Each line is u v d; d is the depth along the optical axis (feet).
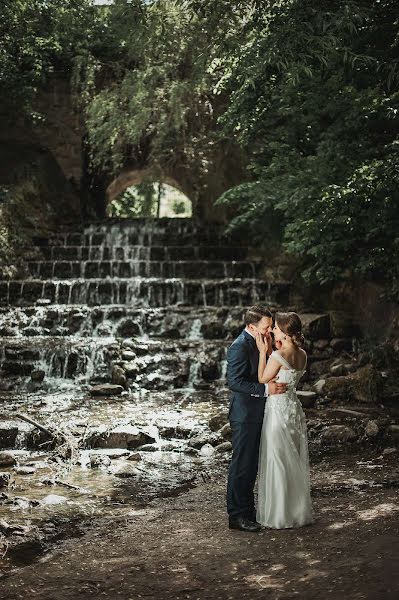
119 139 63.98
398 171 33.47
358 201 35.88
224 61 41.27
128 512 19.07
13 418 30.14
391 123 39.14
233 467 17.01
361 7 30.14
